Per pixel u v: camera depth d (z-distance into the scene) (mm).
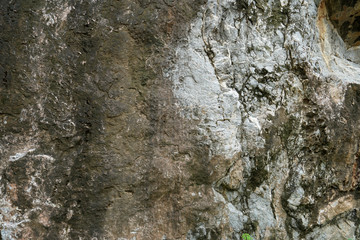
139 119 1770
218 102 1874
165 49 1811
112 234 1731
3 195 1622
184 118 1826
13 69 1631
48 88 1666
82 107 1696
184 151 1818
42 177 1658
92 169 1708
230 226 1905
